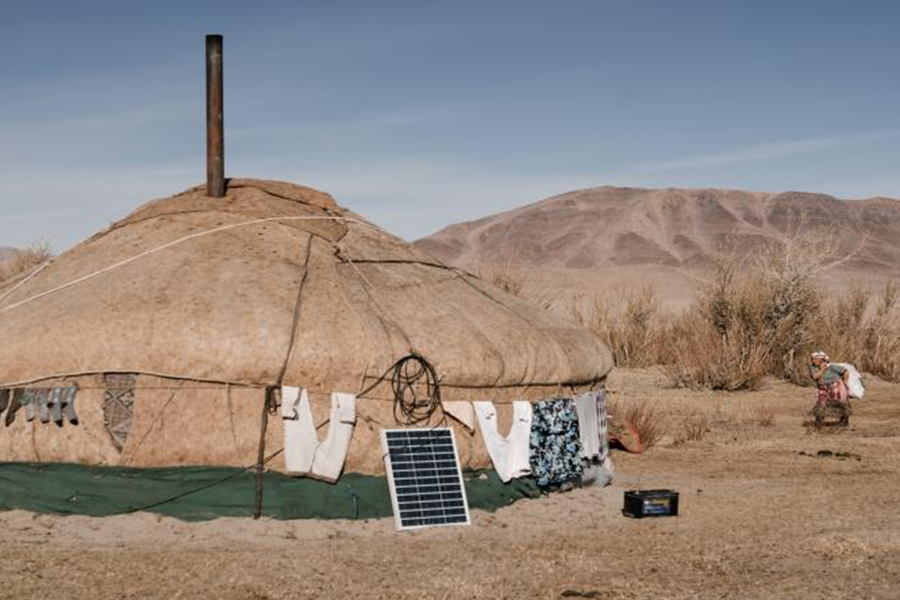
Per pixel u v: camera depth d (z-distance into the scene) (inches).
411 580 326.0
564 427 465.1
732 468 567.8
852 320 1145.4
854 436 690.2
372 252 473.1
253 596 307.6
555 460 461.4
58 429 399.9
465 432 428.5
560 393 470.6
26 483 399.5
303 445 398.9
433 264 493.0
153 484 395.5
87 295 425.4
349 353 405.4
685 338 1126.4
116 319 403.5
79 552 354.3
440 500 409.7
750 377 954.7
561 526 414.3
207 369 395.9
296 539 381.4
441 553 363.6
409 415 415.8
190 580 322.3
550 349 463.5
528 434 448.8
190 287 420.2
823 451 617.0
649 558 360.8
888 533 400.5
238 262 437.7
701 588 320.5
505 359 439.5
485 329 448.1
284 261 443.5
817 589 319.9
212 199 480.7
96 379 398.9
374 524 402.3
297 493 399.9
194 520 394.3
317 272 442.9
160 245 450.9
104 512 395.9
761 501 469.7
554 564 349.7
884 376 1026.7
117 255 452.4
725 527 413.7
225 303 410.9
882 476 540.1
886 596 312.7
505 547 374.9
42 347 402.0
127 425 397.4
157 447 395.2
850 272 4284.0
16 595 303.7
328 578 327.0
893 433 701.9
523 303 508.4
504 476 437.1
